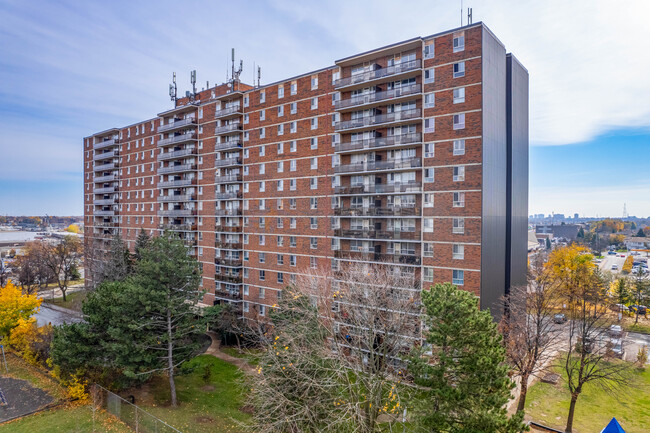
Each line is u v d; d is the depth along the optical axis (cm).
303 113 4284
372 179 3819
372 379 2253
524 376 2666
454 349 1852
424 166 3341
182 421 2512
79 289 7325
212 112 5353
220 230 5153
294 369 2122
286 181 4447
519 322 3070
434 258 3269
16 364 3669
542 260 5294
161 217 6328
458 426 1781
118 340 2664
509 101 3544
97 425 2458
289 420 1955
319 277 3522
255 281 4769
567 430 2511
